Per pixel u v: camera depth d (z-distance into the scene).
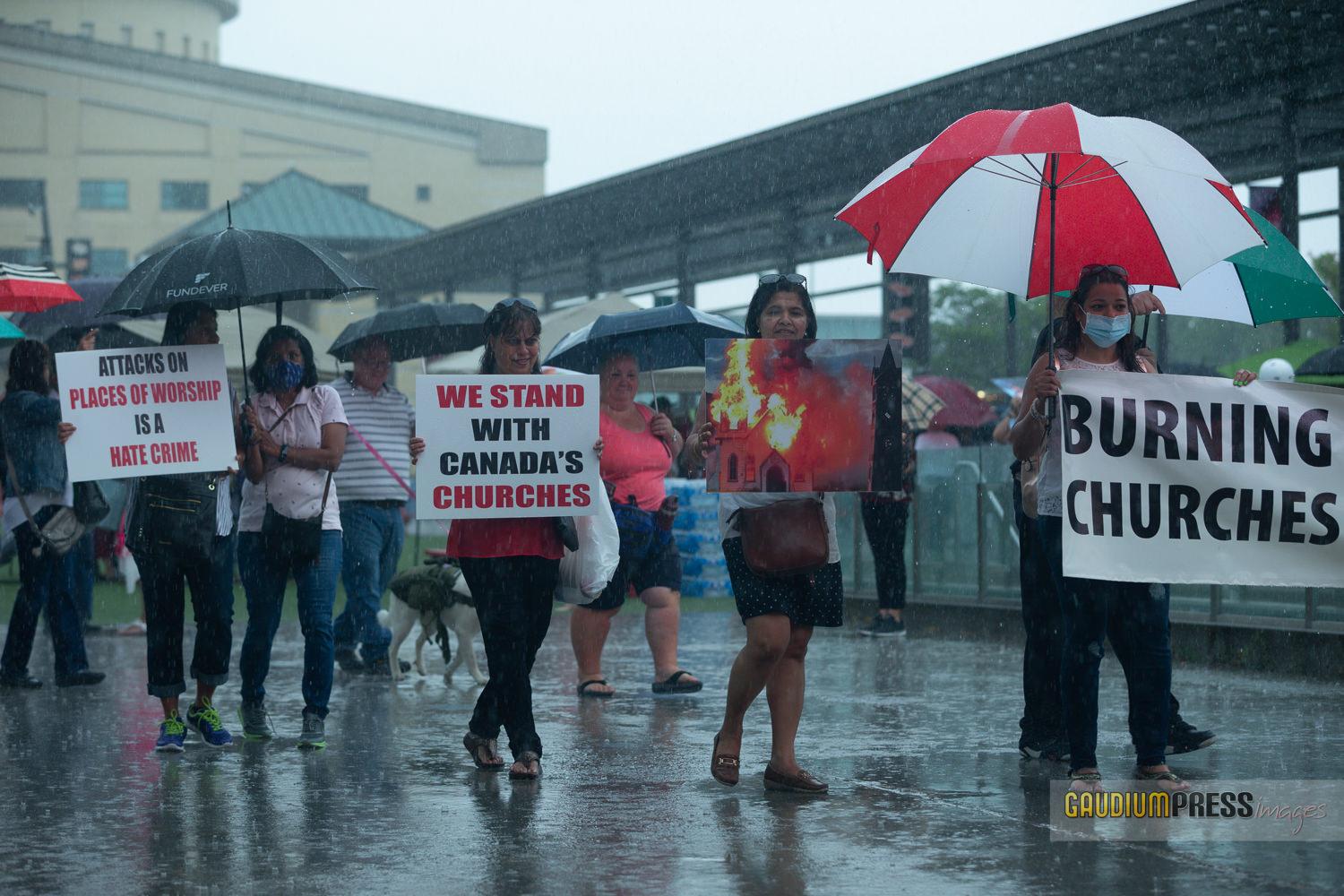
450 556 6.94
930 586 14.26
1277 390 6.36
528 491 6.86
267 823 5.89
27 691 10.18
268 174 76.69
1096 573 6.24
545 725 8.48
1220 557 6.31
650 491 9.77
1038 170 6.67
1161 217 6.32
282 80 76.38
